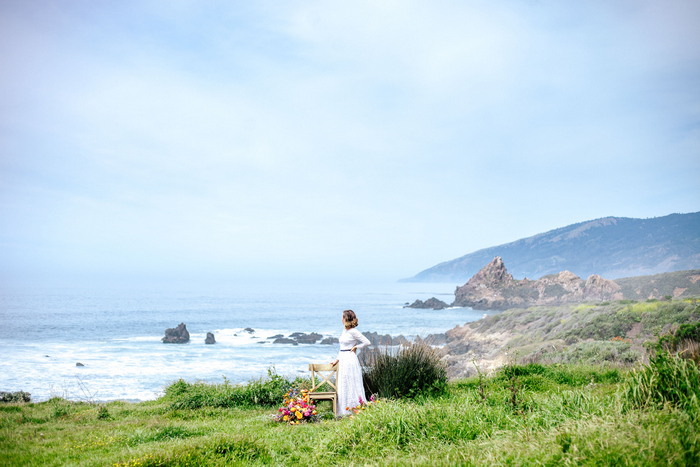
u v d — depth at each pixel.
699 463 3.06
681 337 7.00
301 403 8.16
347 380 8.18
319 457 5.05
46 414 11.21
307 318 111.88
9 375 39.06
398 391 8.41
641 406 4.42
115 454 5.65
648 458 3.18
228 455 5.33
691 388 4.28
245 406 10.87
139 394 31.47
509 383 9.36
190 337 72.69
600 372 10.70
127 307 152.75
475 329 54.53
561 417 4.75
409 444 4.84
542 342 32.06
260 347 60.84
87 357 50.78
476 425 5.02
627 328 27.39
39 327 86.88
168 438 6.94
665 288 64.69
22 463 5.74
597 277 95.00
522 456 3.73
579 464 3.36
